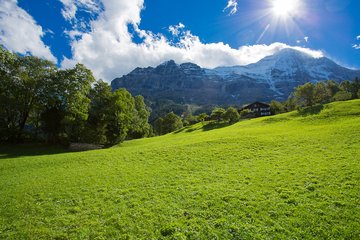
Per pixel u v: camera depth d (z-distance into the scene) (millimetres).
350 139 35312
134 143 79125
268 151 34969
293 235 13930
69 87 68812
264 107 161875
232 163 30641
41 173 32688
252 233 14383
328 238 13422
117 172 30234
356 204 16469
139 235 15203
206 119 136875
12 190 25406
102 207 19641
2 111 66500
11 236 16000
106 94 77062
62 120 65625
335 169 23469
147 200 20312
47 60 72688
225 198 19281
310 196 18406
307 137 40594
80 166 35719
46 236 15852
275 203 17797
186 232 15055
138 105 124812
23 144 70000
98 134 74375
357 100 75000
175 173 28141
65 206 20469
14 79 67062
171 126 160875
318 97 103375
